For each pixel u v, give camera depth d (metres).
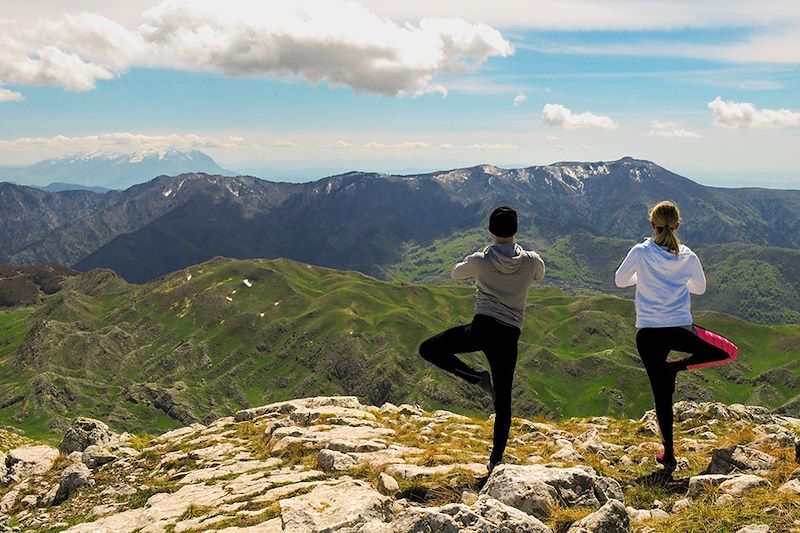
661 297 10.35
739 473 10.63
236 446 18.86
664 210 10.45
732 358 10.11
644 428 18.48
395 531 7.11
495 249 9.45
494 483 9.02
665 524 7.83
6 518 16.27
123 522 11.94
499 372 9.61
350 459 13.74
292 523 8.98
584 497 8.94
